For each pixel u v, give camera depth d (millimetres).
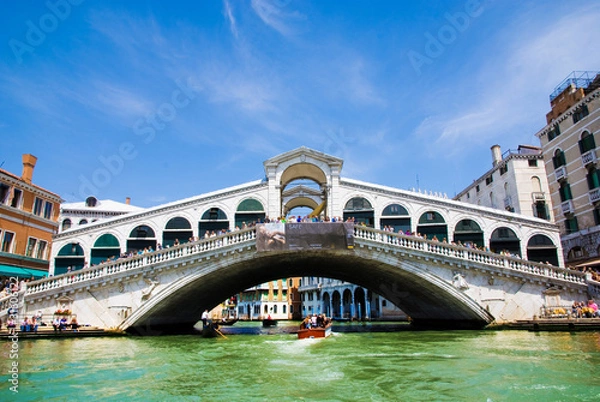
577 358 12094
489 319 21094
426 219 26859
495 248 26594
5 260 23922
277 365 11812
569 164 27703
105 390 8867
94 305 20359
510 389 8602
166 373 10664
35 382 9617
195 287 22078
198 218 26938
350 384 9250
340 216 25797
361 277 27906
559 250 26516
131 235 26953
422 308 28250
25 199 25766
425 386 8984
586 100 26125
